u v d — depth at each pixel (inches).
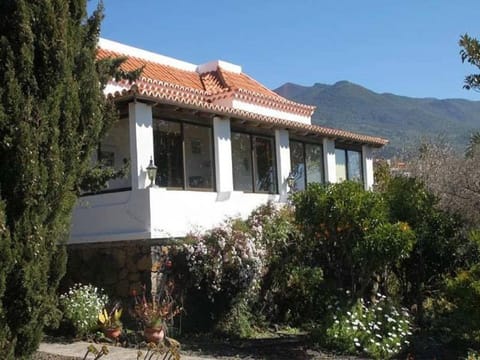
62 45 321.4
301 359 411.5
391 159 1267.2
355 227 463.8
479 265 421.1
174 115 569.3
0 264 285.6
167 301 488.4
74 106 331.3
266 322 548.7
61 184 315.9
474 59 288.5
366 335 444.5
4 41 306.2
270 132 707.4
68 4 335.3
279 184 702.5
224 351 434.9
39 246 301.1
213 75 935.7
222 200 591.8
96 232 535.2
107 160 542.9
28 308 297.9
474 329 434.6
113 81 665.0
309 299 561.6
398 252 450.3
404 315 484.1
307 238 498.3
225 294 521.7
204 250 506.9
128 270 507.2
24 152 296.8
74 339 447.8
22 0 311.9
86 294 475.5
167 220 520.4
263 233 557.6
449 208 585.0
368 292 554.9
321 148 798.5
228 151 620.4
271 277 567.5
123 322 497.4
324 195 466.6
